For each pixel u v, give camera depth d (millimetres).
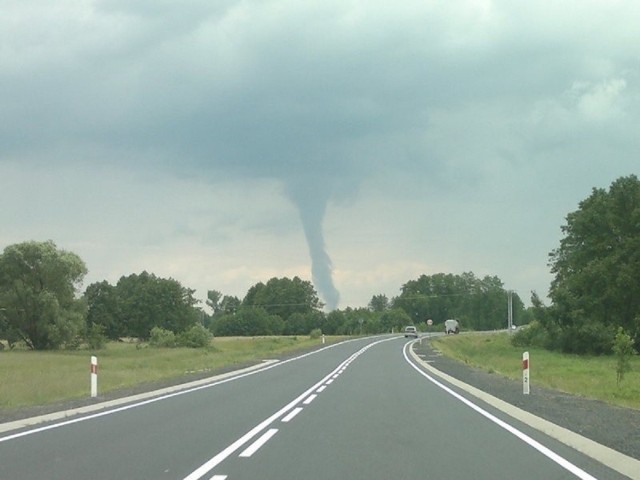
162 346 87438
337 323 175875
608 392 31734
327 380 31281
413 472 10430
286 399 22234
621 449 12773
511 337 100562
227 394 24109
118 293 153625
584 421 16969
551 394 25719
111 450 12242
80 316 90812
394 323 174625
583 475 10336
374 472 10391
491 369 43688
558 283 87312
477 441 13641
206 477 9898
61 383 28266
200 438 13727
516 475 10281
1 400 22578
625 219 79625
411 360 51531
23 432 14633
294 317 177875
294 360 51438
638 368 53188
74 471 10297
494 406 20609
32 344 90688
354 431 14883
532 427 15953
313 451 12227
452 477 10086
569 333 78688
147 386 27250
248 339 119500
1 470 10367
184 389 26391
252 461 11211
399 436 14227
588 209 82438
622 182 80938
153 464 10891
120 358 57969
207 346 85000
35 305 89062
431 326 187625
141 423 16141
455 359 56969
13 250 89375
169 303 143250
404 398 22906
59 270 90188
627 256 77062
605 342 74562
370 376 34219
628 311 78562
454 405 20812
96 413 18281
